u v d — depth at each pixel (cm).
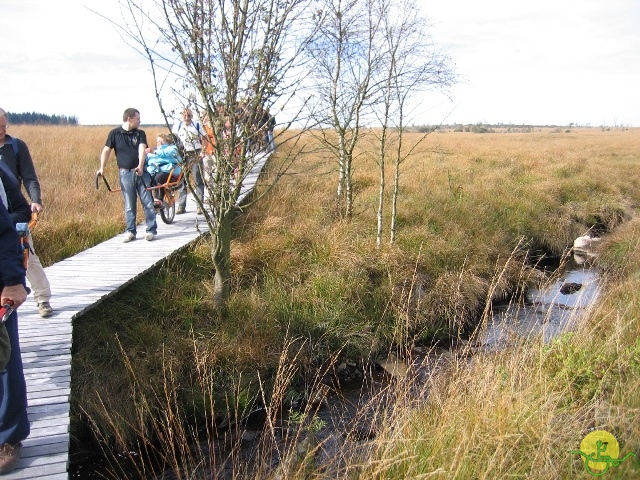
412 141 2386
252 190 1055
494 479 314
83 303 583
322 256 832
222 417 558
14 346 319
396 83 832
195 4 517
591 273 1047
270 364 625
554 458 338
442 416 384
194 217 1007
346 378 654
